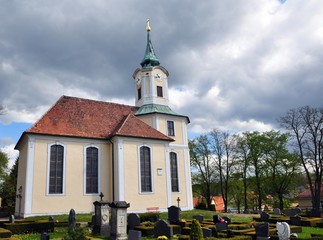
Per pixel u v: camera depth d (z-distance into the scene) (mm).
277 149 57719
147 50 48281
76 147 33875
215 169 62625
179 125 42562
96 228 21609
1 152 63188
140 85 45250
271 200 66000
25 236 20266
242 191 68062
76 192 32656
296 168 56406
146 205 34312
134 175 34500
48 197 31125
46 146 32250
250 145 59562
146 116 41438
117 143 34531
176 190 39188
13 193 61969
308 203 66312
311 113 47312
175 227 21859
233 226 22891
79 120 36469
